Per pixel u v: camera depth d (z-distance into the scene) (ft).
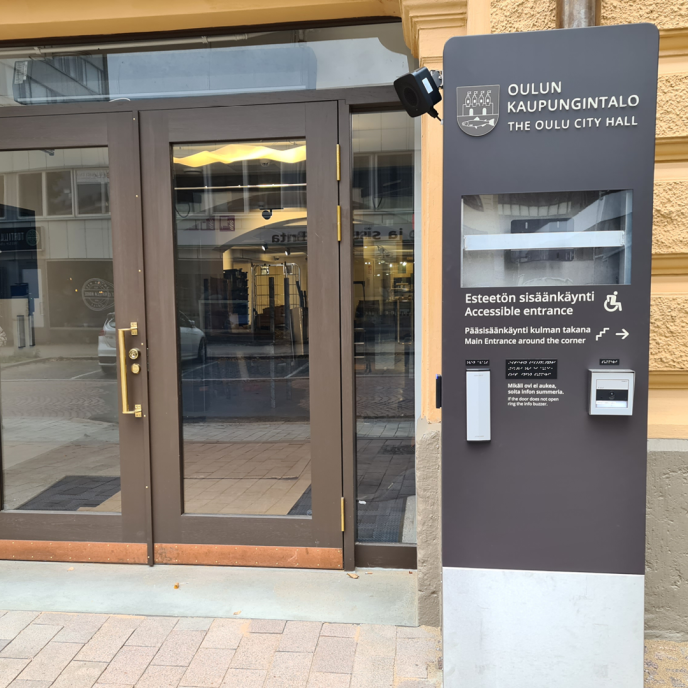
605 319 6.15
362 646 8.12
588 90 5.98
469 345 6.32
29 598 9.47
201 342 10.44
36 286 10.72
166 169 10.18
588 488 6.31
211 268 10.36
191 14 9.43
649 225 6.04
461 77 6.10
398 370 10.27
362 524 10.54
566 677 6.50
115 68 10.26
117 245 10.37
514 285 6.28
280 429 10.39
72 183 10.47
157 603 9.29
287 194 10.09
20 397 10.94
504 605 6.50
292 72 9.93
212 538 10.50
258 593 9.57
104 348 10.63
